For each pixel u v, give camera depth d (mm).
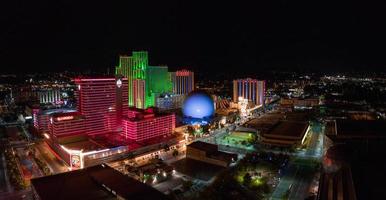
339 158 145625
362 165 133750
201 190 187875
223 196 176375
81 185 169875
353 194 109625
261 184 189125
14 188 194000
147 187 164875
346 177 131125
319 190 137750
